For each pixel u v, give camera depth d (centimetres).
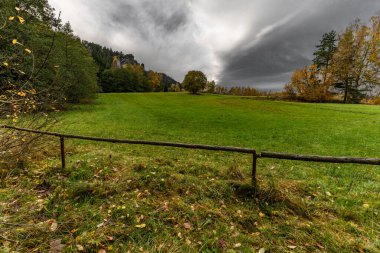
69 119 1786
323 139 1183
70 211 361
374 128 1448
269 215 372
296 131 1468
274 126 1716
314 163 716
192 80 7356
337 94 4875
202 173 567
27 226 307
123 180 485
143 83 9969
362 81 4112
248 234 325
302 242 302
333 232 321
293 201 392
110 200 406
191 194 434
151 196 429
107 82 8694
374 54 3697
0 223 287
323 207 387
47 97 510
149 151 855
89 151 784
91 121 1770
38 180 473
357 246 290
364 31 3791
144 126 1656
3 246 267
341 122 1827
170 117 2297
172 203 397
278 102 4456
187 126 1727
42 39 1750
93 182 474
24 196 402
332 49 5300
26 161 564
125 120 1950
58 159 649
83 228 320
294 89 5241
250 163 728
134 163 609
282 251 286
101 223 333
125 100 4712
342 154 887
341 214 367
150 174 518
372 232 320
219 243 300
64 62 2230
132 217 352
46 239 292
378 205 394
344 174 604
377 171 631
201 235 316
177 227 335
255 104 4081
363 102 4591
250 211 375
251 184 438
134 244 293
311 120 2023
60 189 432
